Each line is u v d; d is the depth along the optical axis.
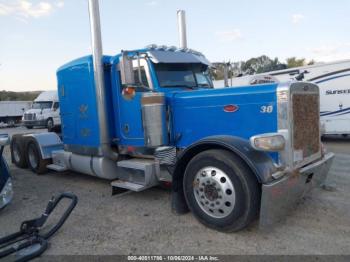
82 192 5.81
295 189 3.79
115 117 5.50
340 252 3.29
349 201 4.82
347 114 11.59
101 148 5.48
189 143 4.67
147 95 4.67
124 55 4.58
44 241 3.65
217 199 3.76
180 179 4.35
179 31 6.73
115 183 5.13
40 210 4.92
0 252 3.41
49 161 7.31
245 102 4.09
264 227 3.59
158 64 4.99
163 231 3.93
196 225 4.07
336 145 11.27
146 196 5.37
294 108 3.83
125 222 4.27
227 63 6.23
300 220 4.13
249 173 3.57
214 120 4.39
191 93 4.62
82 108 5.91
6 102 33.28
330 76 11.84
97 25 5.17
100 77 5.25
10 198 4.89
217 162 3.73
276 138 3.61
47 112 24.72
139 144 5.11
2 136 4.78
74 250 3.54
